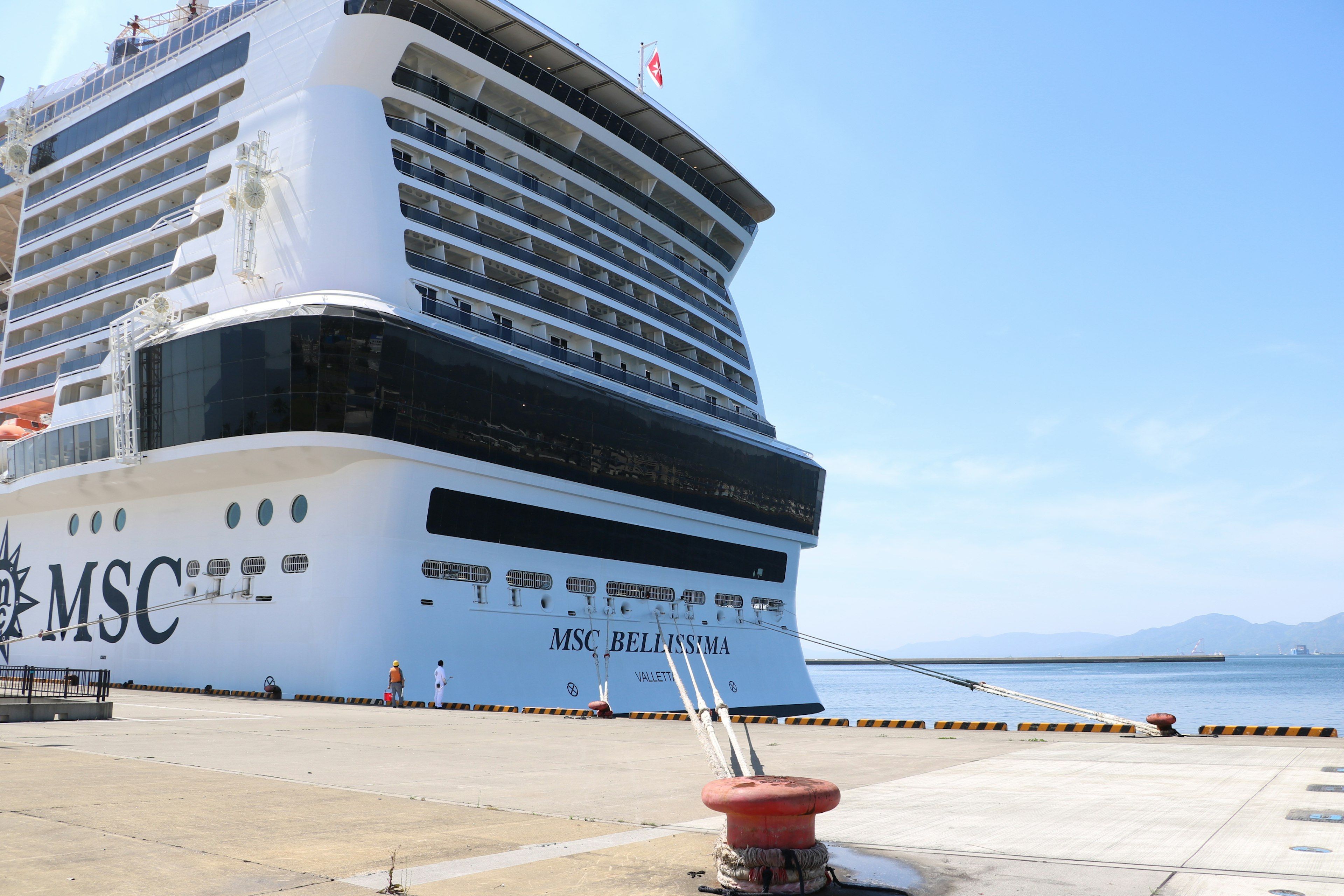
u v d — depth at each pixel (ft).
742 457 168.45
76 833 26.43
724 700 156.97
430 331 117.39
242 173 124.98
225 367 113.60
